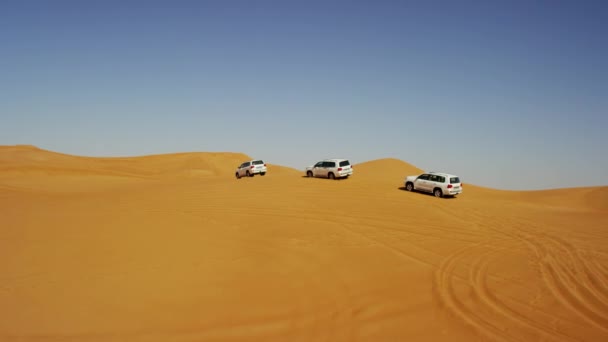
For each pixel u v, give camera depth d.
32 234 13.16
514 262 11.55
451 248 12.92
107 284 8.74
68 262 10.20
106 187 35.97
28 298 7.89
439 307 8.06
